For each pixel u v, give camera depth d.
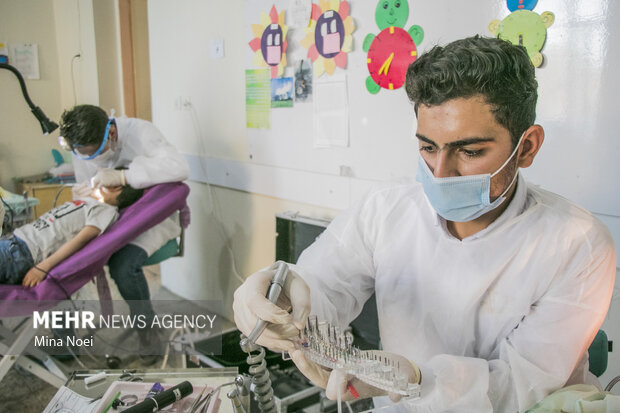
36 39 3.80
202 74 2.73
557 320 0.86
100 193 2.30
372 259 1.07
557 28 1.32
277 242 2.04
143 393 1.02
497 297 0.94
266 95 2.31
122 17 3.39
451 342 1.00
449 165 0.81
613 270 0.87
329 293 1.02
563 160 1.35
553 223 0.90
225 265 2.81
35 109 3.19
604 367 1.05
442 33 1.57
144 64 3.51
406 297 1.03
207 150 2.81
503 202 0.92
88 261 2.07
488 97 0.73
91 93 3.63
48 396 2.06
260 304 0.80
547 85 1.36
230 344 1.78
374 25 1.77
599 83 1.26
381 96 1.79
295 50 2.11
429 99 0.76
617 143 1.24
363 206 1.08
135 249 2.33
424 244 1.00
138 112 3.55
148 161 2.34
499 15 1.42
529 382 0.80
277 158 2.32
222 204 2.76
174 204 2.33
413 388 0.71
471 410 0.78
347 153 1.96
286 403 1.32
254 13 2.29
